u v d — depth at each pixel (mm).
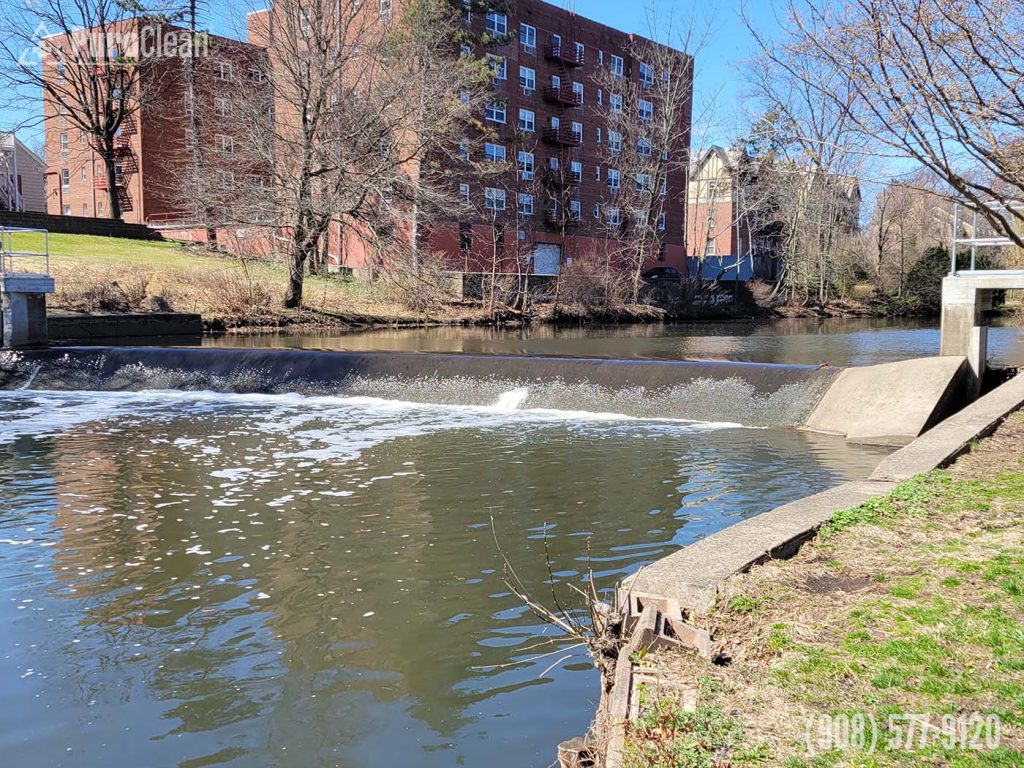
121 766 3887
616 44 57562
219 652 5008
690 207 71188
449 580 6105
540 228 51938
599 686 4445
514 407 14547
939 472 6777
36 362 17219
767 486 8852
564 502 8211
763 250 63188
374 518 7680
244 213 30875
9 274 17953
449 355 15969
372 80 31859
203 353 17172
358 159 30203
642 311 42875
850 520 5496
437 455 10438
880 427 11469
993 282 12836
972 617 3838
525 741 3957
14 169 45500
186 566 6457
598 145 56281
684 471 9539
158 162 45938
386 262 32219
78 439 11461
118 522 7586
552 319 38531
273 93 32656
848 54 6609
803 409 12664
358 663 4828
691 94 60281
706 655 3625
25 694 4539
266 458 10242
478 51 45219
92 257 31891
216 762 3910
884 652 3533
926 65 6293
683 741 2941
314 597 5820
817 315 47781
